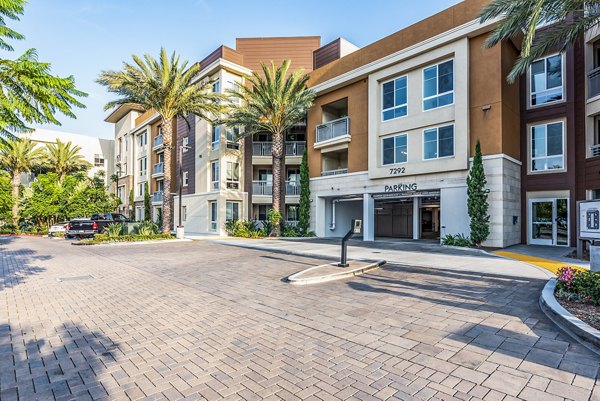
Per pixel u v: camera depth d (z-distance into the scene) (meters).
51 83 5.02
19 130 5.29
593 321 4.58
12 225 35.03
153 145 37.56
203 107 21.97
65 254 14.30
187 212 29.92
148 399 3.13
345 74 20.78
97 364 3.88
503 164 14.84
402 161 18.25
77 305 6.38
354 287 7.43
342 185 21.34
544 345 4.12
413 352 4.04
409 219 25.16
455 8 16.03
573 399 2.98
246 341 4.53
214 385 3.38
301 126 27.75
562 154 15.88
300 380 3.45
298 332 4.82
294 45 30.22
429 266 9.72
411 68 17.80
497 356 3.87
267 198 27.55
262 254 13.59
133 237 20.02
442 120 16.50
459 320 5.10
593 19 9.29
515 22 9.61
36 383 3.44
